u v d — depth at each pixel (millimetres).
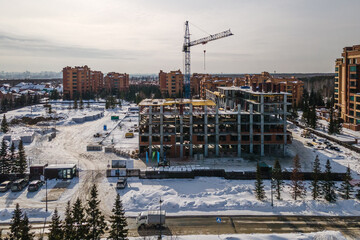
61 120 148250
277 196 56406
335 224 46875
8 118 147250
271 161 80875
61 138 111375
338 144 98625
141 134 83625
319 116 144000
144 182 64250
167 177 66375
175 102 85875
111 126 139000
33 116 155500
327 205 52281
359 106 119188
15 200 55312
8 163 69500
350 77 126062
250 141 85312
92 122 150500
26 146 98000
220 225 46625
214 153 88625
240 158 83375
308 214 50031
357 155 85688
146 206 52656
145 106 89812
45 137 111375
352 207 51969
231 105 108188
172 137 83875
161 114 82938
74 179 66500
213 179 66062
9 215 49062
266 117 87500
